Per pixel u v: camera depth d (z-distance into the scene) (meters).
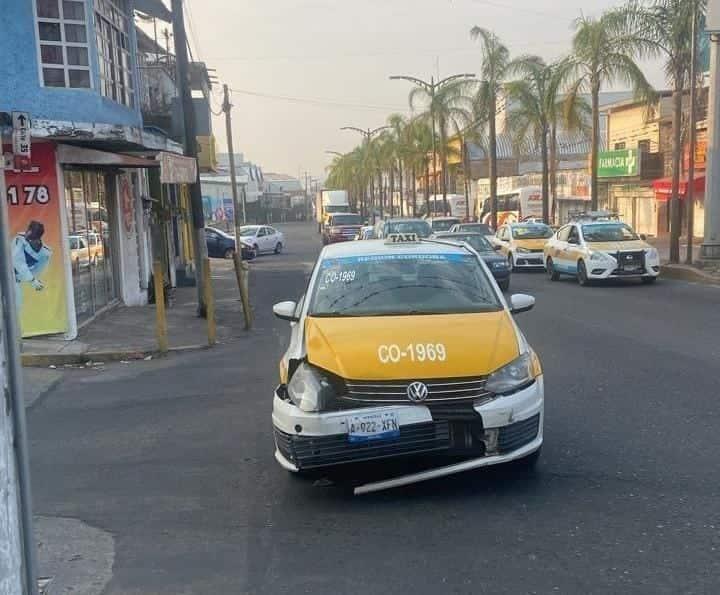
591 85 28.56
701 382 8.34
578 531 4.65
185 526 5.03
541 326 13.06
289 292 21.47
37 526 5.14
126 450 6.83
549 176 48.19
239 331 13.86
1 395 2.72
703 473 5.56
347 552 4.50
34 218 12.27
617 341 11.23
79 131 11.91
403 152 61.25
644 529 4.64
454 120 46.84
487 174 69.94
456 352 5.29
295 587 4.11
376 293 6.41
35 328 12.41
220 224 61.12
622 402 7.64
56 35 12.30
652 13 22.53
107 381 10.03
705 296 16.89
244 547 4.66
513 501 5.16
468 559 4.34
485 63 38.53
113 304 16.36
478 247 20.56
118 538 4.89
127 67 15.48
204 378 9.87
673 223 23.23
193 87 27.45
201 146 24.09
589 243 20.62
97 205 15.41
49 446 7.07
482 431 5.11
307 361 5.39
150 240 20.53
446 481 5.57
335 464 5.14
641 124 39.31
